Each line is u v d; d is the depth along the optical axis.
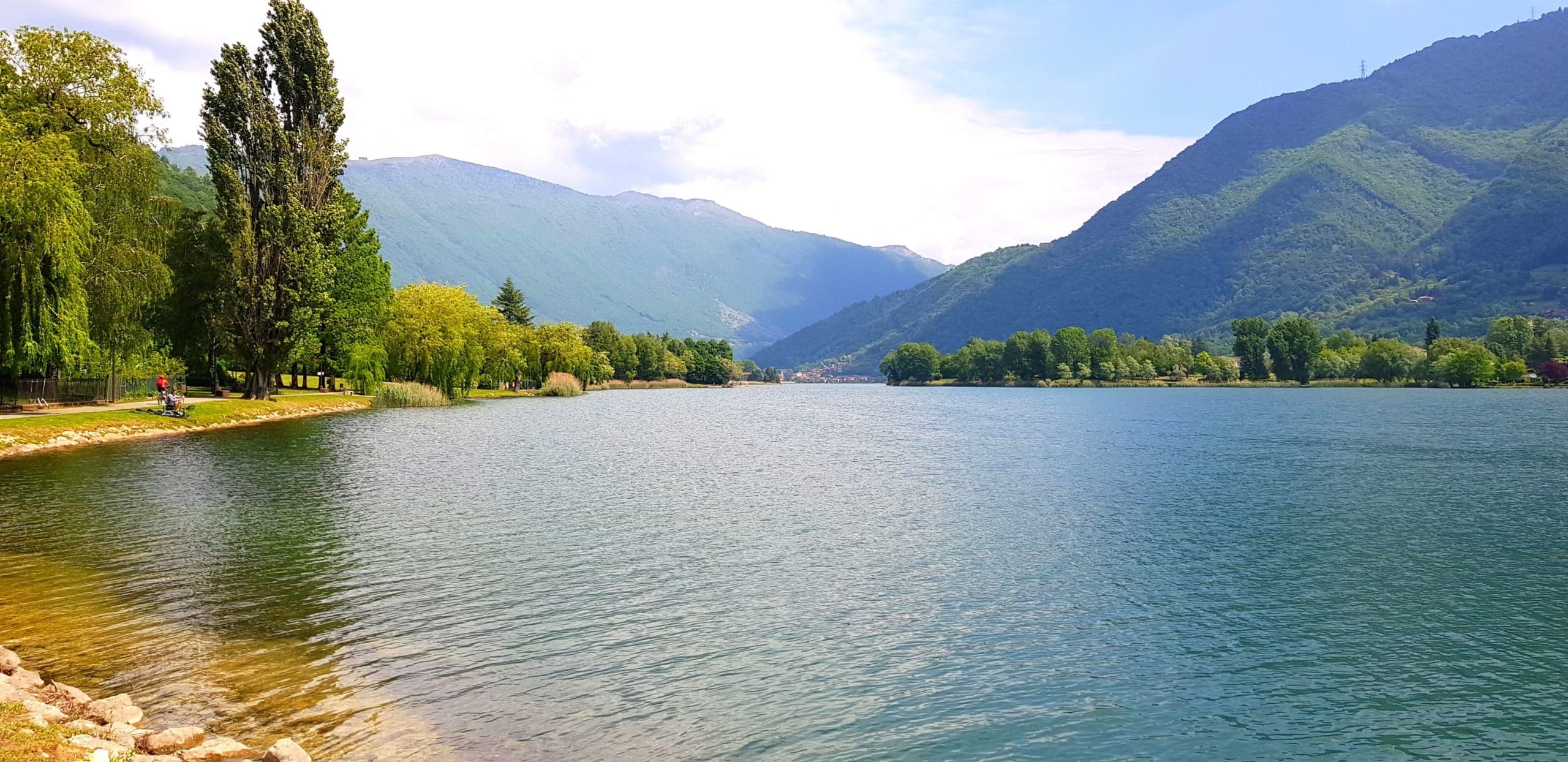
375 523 31.25
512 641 18.78
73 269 52.25
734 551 28.28
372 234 103.94
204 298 79.06
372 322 104.75
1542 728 16.00
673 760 13.64
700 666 17.75
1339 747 15.20
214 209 78.69
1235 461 58.56
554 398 166.75
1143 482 47.34
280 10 80.12
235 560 25.19
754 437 78.88
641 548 28.27
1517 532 33.34
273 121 78.50
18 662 15.89
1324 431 86.31
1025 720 15.80
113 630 18.56
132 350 64.50
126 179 57.88
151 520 30.77
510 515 33.72
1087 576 26.05
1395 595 24.34
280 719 14.25
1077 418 112.88
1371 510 38.16
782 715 15.54
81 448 53.06
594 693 16.12
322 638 18.48
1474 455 62.88
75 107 56.00
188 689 15.37
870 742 14.66
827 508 37.22
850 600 22.88
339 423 79.56
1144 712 16.36
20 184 47.88
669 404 154.50
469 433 72.12
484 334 141.62
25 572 23.16
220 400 79.00
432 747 13.55
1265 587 25.02
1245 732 15.67
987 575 25.88
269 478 42.03
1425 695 17.45
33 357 51.88
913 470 52.62
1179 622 21.70
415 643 18.44
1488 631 21.33
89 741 12.01
